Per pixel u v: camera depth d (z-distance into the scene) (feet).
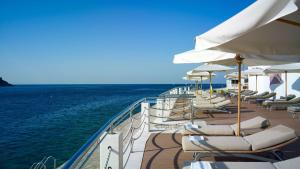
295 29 9.09
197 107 34.60
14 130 62.18
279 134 15.03
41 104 143.84
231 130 18.31
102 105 118.01
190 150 14.57
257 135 15.93
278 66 35.58
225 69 31.99
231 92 72.74
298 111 33.22
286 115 35.24
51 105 135.13
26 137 52.65
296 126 27.14
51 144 43.91
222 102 36.58
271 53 10.75
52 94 268.00
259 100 48.80
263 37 9.70
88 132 52.60
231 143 14.55
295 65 35.53
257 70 54.03
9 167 33.78
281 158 15.30
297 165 11.17
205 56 17.22
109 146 11.84
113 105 115.75
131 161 15.76
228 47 9.98
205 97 47.78
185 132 18.51
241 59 17.57
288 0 6.03
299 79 52.19
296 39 9.86
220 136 16.72
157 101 31.58
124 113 15.01
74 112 92.89
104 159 11.89
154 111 33.17
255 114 35.94
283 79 57.88
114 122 12.26
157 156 16.70
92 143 8.04
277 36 9.63
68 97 207.00
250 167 11.13
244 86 88.07
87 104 129.18
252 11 6.59
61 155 36.42
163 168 14.61
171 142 19.95
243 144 14.53
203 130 18.34
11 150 41.96
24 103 153.17
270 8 6.23
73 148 40.32
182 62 17.93
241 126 19.80
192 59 17.54
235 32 6.85
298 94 52.47
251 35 9.60
